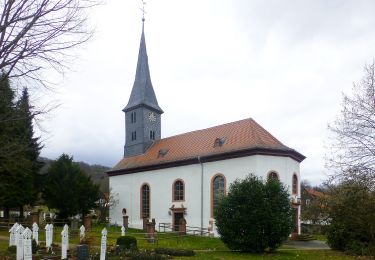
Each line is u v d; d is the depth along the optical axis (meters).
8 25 7.64
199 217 37.88
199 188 38.38
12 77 8.31
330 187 18.39
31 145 11.32
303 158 38.78
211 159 37.72
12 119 8.62
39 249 21.02
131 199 46.62
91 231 34.28
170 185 41.47
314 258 21.89
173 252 21.81
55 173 44.84
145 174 45.06
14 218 39.72
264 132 38.06
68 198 43.94
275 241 24.11
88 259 18.31
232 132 39.06
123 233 30.11
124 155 50.91
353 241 24.39
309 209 28.91
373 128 20.16
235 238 24.05
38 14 7.84
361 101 20.91
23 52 7.93
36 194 43.44
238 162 35.56
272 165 34.94
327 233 26.70
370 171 17.55
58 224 41.34
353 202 14.41
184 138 44.66
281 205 24.97
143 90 50.31
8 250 20.38
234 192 25.00
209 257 20.97
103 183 67.06
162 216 41.84
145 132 48.88
